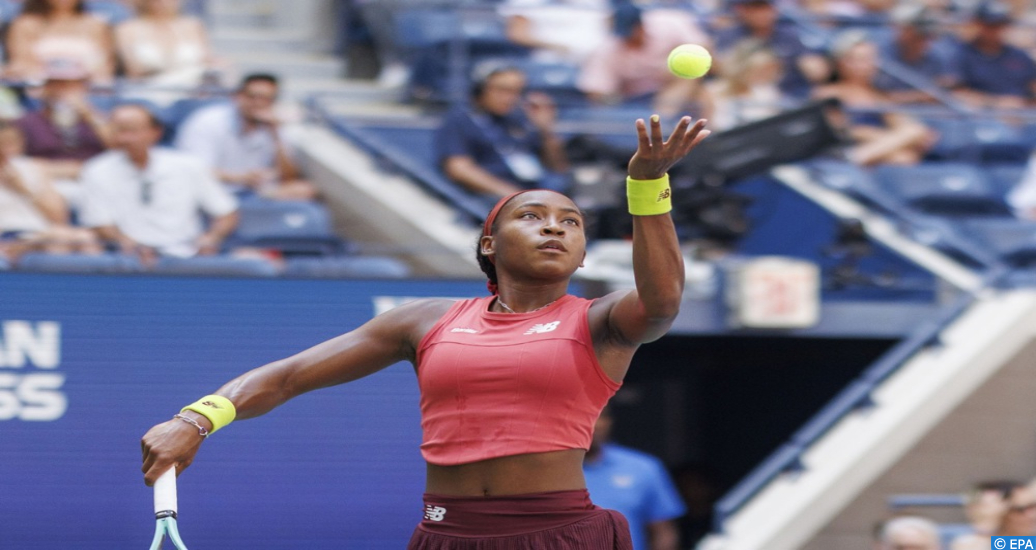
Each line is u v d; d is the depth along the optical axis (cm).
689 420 3369
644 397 3353
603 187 2400
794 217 2966
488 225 1080
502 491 1001
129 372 2062
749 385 3272
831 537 2412
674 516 2056
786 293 2491
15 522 2006
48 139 2492
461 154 2658
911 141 3139
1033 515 2180
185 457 1034
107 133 2531
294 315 2108
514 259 1030
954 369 2525
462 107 2691
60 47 2772
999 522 2183
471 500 1009
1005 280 2697
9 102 2570
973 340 2562
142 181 2364
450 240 2534
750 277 2467
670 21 3111
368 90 3275
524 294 1047
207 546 2042
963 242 2977
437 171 2698
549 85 3103
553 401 998
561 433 1002
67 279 2067
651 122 939
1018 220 3066
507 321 1033
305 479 2078
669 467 3331
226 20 3609
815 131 2525
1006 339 2567
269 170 2591
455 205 2603
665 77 3077
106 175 2361
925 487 2470
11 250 2255
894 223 2912
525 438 993
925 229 2850
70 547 2016
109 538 2027
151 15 2909
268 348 2094
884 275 2634
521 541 994
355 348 1088
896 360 2523
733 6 3284
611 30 3178
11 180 2333
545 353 999
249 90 2577
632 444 3325
